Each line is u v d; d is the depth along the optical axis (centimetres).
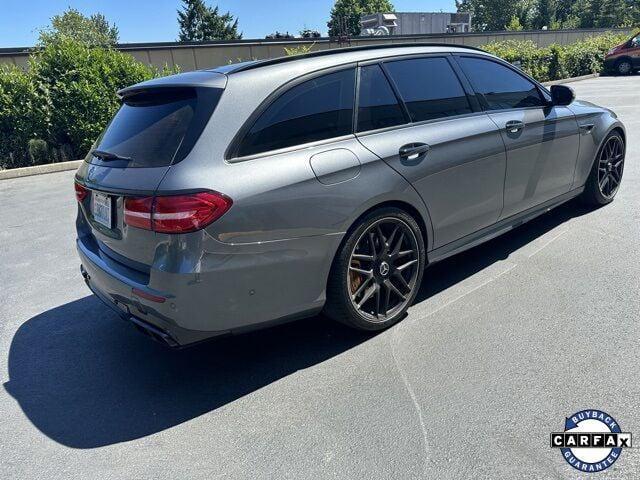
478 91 375
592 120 466
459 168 341
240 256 250
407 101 329
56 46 996
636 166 654
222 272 246
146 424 256
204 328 252
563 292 346
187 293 241
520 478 203
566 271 377
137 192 248
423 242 334
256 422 251
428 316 334
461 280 381
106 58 1030
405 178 308
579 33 2719
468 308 338
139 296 253
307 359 301
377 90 316
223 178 246
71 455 238
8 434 256
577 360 272
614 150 504
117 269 273
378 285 311
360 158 290
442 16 2938
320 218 272
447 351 293
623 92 1463
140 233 251
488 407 244
